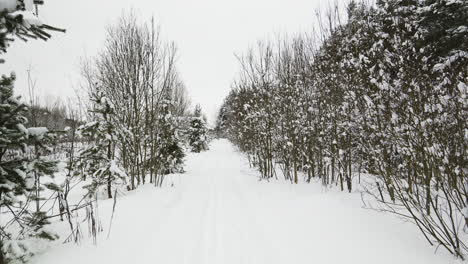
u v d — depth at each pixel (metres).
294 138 9.51
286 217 5.83
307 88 9.48
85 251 4.21
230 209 6.84
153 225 5.57
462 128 3.54
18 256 3.40
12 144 3.55
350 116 6.88
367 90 6.18
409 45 5.94
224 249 4.45
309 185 8.70
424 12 7.35
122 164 10.73
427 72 5.20
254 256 4.18
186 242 4.73
